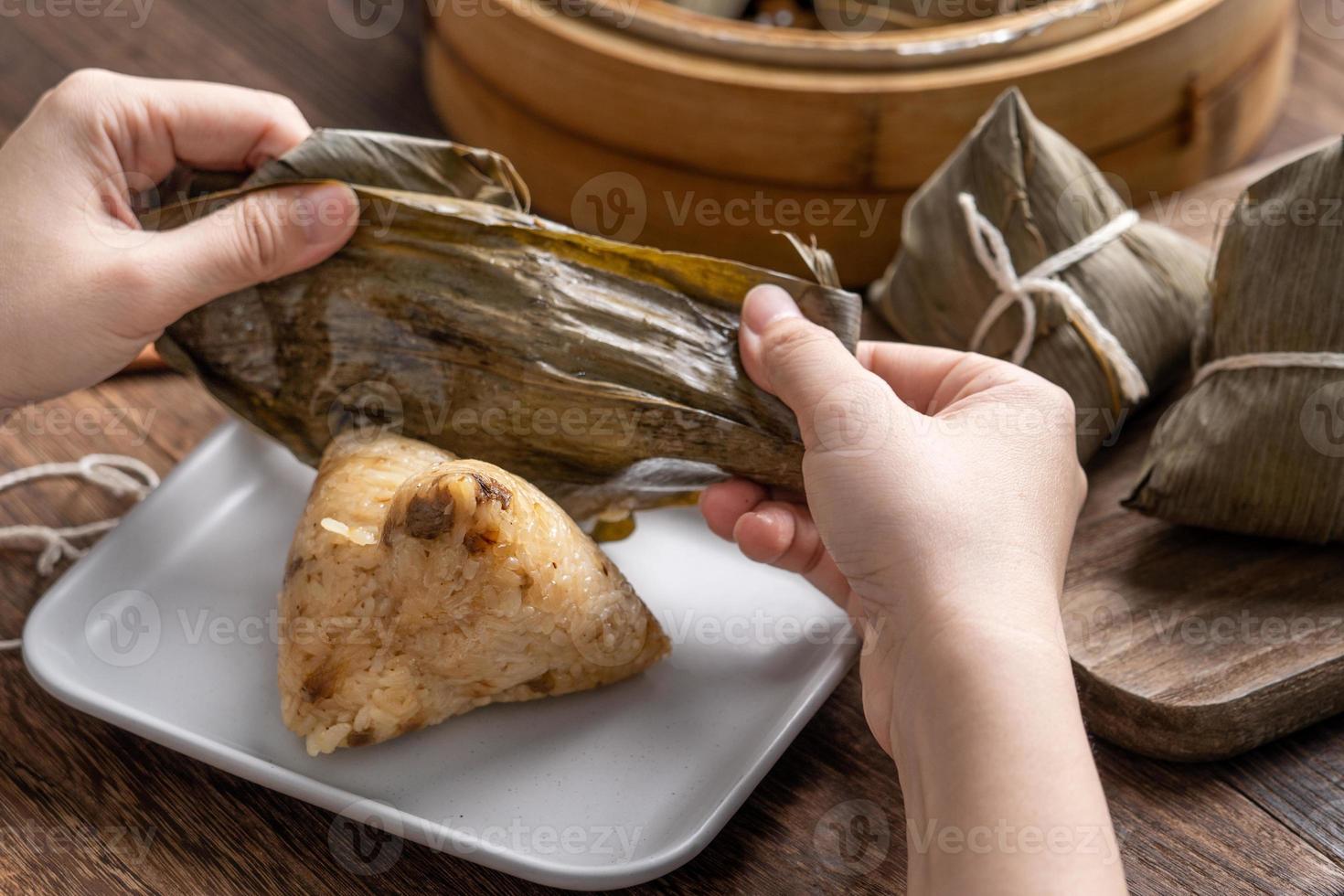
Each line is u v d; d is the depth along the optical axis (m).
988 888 0.52
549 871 0.56
